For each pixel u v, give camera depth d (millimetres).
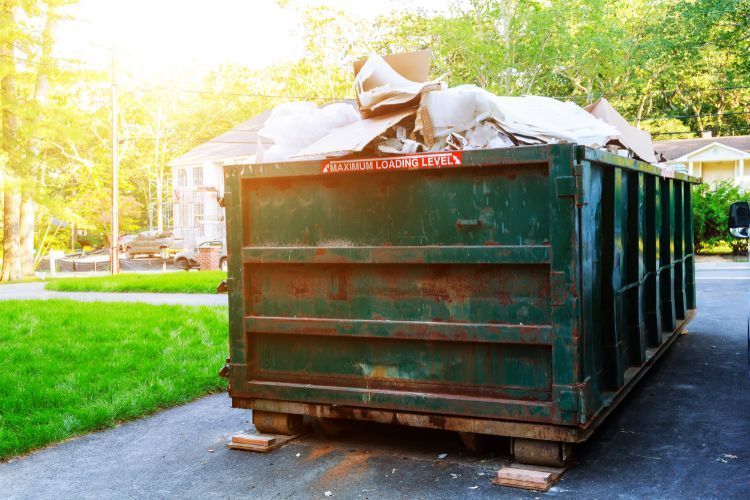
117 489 4402
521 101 5426
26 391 6508
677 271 7789
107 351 8641
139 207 63344
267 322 4918
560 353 4055
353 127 4914
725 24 37312
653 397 6062
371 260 4551
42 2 30125
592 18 36000
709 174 44406
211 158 45219
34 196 30688
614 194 4641
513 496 3988
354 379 4723
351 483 4297
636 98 52906
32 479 4637
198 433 5570
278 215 4922
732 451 4633
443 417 4426
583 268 4098
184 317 11523
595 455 4652
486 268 4297
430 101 4688
